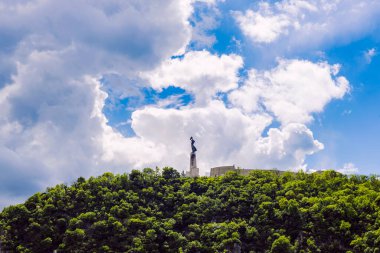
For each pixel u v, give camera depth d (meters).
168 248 173.25
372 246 159.75
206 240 176.62
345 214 175.62
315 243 170.50
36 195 192.00
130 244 173.12
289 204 181.38
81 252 169.00
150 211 190.62
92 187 199.38
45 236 175.00
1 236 174.12
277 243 165.25
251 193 197.25
